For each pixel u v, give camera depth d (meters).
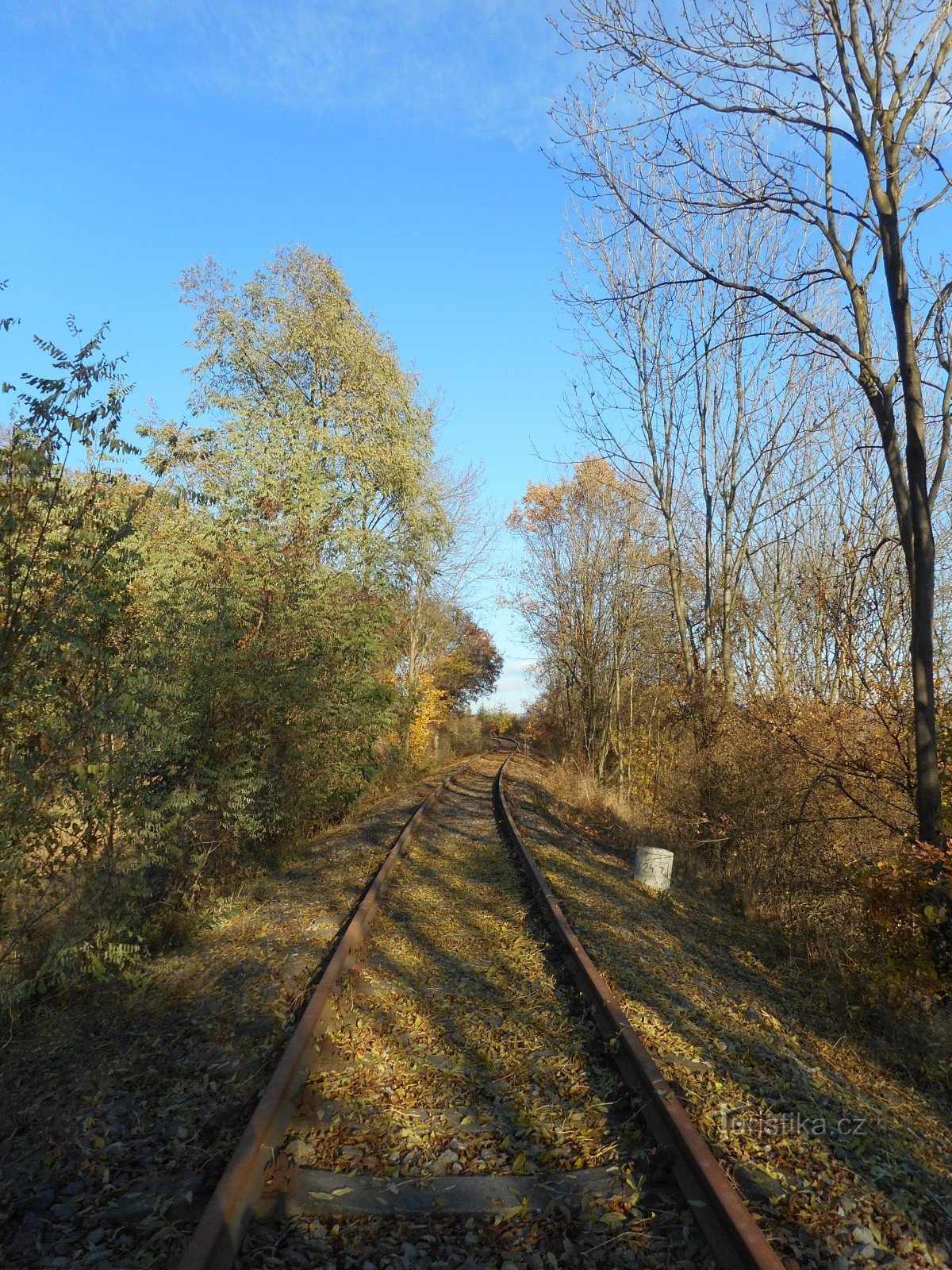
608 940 8.16
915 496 7.98
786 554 20.28
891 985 7.44
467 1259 3.47
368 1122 4.54
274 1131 4.23
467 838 14.77
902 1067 6.26
